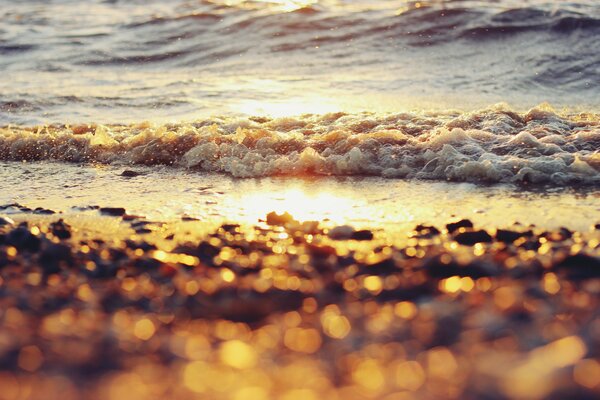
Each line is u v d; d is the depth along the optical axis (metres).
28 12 20.41
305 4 18.67
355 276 4.64
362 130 8.73
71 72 15.27
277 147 8.25
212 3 19.64
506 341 3.60
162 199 6.96
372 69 14.76
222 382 3.26
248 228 5.86
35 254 5.14
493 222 5.91
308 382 3.27
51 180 7.89
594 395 2.98
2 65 15.83
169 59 16.23
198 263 4.95
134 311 4.14
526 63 14.66
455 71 14.36
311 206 6.61
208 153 8.28
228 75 14.72
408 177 7.46
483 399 3.04
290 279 4.58
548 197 6.57
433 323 3.85
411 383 3.23
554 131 8.18
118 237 5.63
